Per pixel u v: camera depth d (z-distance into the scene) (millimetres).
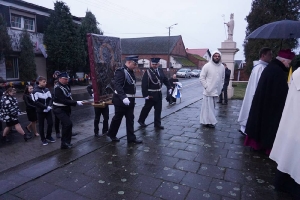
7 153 4648
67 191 2766
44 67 18641
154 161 3594
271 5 15961
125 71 4270
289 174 2584
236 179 3016
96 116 5305
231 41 10328
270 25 4234
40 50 17703
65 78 4418
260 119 3693
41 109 4992
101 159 3693
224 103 9188
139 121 5703
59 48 17438
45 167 3357
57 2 17703
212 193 2691
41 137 5113
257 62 4555
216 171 3242
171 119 6477
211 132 5137
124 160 3643
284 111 2738
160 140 4609
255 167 3369
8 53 14516
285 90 3479
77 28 18781
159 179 3025
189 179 3020
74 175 3160
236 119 6430
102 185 2893
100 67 4680
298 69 2566
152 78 5289
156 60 5348
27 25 17016
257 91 3719
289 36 4094
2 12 14922
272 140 3512
